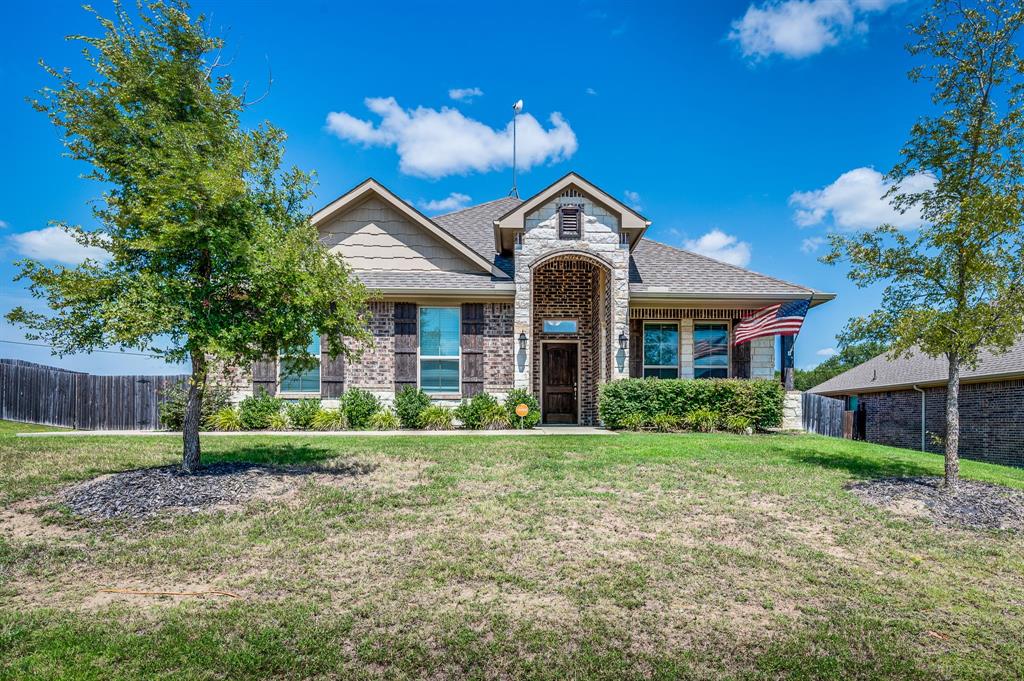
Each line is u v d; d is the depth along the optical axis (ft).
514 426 46.57
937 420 63.16
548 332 54.13
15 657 11.07
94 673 10.63
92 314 20.98
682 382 45.29
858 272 26.27
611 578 15.12
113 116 22.22
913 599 14.37
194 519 19.06
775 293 48.96
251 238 23.15
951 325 23.79
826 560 16.72
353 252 50.08
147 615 12.87
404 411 46.60
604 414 45.57
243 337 22.16
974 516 20.75
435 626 12.54
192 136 21.61
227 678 10.64
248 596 13.94
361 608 13.29
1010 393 53.57
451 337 50.01
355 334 25.77
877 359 84.07
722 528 19.21
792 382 47.42
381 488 23.12
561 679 10.81
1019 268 22.86
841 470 28.04
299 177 25.53
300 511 20.07
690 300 48.88
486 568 15.64
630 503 21.71
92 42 21.84
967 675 11.18
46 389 51.96
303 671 10.87
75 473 24.98
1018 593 14.85
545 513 20.36
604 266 47.62
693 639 12.25
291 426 46.14
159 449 31.73
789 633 12.55
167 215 20.80
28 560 15.92
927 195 25.00
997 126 23.20
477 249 55.31
